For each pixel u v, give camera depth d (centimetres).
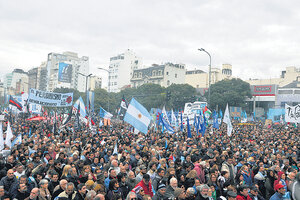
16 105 3064
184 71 14238
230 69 15888
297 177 693
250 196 774
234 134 2375
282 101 8425
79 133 1916
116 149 1250
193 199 718
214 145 1443
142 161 1027
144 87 9250
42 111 3019
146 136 2119
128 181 820
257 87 9000
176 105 8294
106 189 775
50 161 892
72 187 666
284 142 1877
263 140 1997
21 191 689
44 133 1939
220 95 8075
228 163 1019
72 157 1013
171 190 695
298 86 8675
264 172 1019
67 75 16725
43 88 19300
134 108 1501
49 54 19475
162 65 13862
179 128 2619
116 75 16788
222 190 844
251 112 8731
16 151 1059
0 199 673
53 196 696
